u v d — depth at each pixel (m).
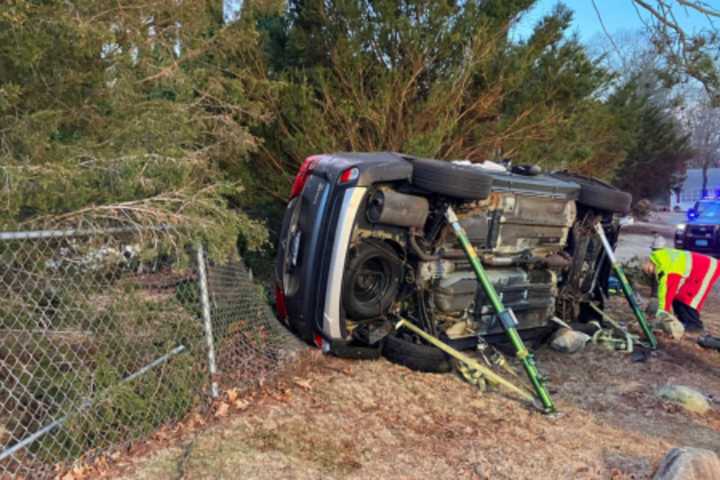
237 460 3.28
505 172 5.70
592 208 6.45
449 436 3.93
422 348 5.08
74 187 3.40
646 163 26.14
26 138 3.55
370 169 4.73
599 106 10.07
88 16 3.89
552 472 3.52
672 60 8.48
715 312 9.35
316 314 4.89
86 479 3.02
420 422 4.11
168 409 3.68
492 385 5.02
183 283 4.14
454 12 7.39
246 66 7.13
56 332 3.43
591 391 5.12
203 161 4.82
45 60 3.76
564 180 6.45
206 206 3.63
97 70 4.12
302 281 4.95
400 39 7.17
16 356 3.27
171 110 4.76
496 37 7.71
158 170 3.79
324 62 7.68
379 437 3.80
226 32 5.71
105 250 3.42
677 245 19.47
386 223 4.86
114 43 4.14
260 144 6.65
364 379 4.74
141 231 3.37
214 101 6.23
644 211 28.70
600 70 9.24
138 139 4.37
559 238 6.18
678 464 3.34
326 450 3.54
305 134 7.14
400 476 3.35
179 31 5.10
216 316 4.42
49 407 3.28
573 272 6.42
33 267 3.27
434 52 7.39
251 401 4.09
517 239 5.68
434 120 7.50
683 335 7.02
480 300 5.41
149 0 4.40
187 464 3.21
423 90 7.81
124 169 3.56
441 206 4.99
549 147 8.84
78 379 3.30
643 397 5.00
